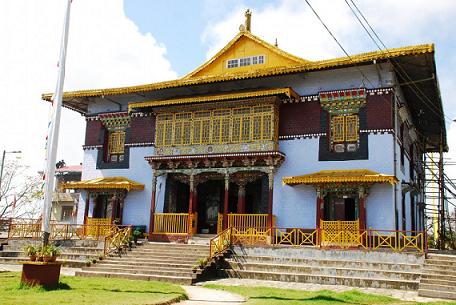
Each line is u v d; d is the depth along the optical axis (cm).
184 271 2139
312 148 2733
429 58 2464
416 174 3616
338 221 2491
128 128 3391
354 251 2161
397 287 1892
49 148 1683
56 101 1720
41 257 1580
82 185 3228
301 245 2428
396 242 2239
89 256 2544
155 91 3262
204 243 2791
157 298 1456
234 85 3072
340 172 2608
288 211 2714
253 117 2816
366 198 2528
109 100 3481
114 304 1268
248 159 2789
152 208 3019
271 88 2908
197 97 2897
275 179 2786
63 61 1762
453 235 4128
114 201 3247
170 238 2916
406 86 2861
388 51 2434
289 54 3008
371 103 2628
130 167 3306
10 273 2039
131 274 2158
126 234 2652
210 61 3234
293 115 2819
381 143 2567
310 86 2823
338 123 2722
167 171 3034
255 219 2736
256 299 1559
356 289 1883
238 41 3191
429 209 3969
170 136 3045
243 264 2245
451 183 3856
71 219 5819
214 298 1596
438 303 1548
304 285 1986
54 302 1259
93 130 3519
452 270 1934
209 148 2898
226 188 2828
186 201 3189
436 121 3569
